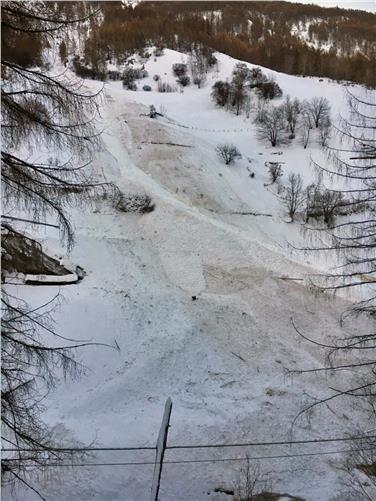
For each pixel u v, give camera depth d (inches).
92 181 364.8
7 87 278.2
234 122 3056.1
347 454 701.3
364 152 373.1
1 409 309.6
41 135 292.0
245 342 1003.3
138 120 2130.9
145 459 674.2
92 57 2544.3
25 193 292.2
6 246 333.7
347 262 393.1
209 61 4025.6
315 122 2568.9
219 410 808.9
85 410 761.6
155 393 845.8
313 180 1996.8
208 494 641.0
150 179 1674.5
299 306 1113.4
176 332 987.9
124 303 1025.5
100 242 1242.6
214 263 1264.8
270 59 4431.6
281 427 777.6
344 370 904.9
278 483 662.5
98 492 604.1
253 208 1732.3
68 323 898.7
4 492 520.1
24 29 275.9
